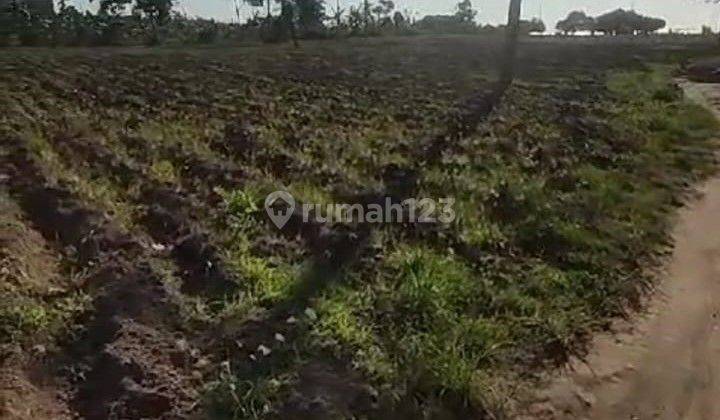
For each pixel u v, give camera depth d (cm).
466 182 829
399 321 477
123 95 1524
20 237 607
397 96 1630
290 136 1091
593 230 684
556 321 498
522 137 1127
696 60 2833
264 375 410
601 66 2567
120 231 625
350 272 546
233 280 526
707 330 520
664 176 922
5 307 469
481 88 1828
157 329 458
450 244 628
